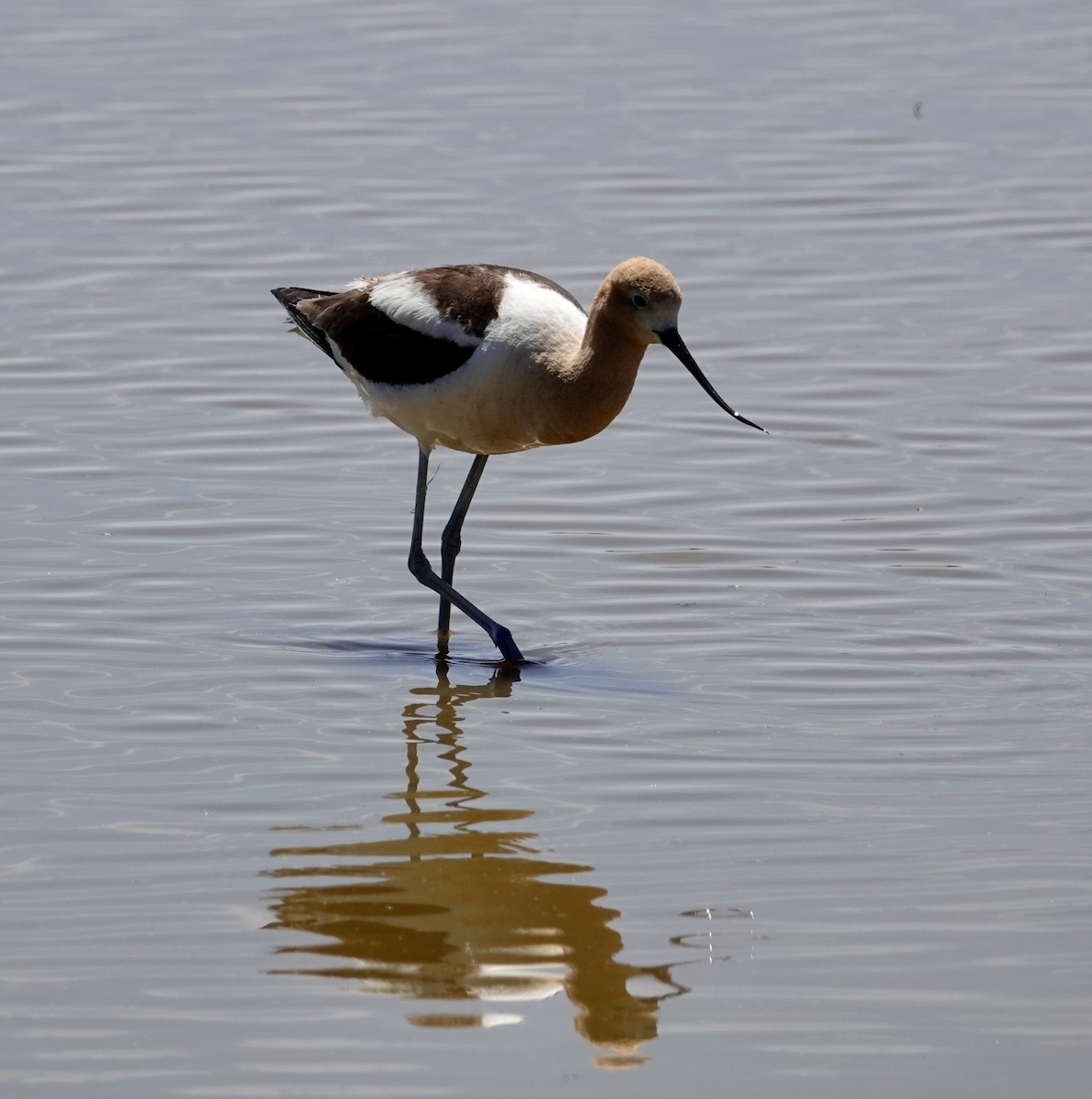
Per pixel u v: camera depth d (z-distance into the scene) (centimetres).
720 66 2408
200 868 893
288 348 1681
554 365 1147
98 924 840
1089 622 1188
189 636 1178
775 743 1035
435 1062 736
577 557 1307
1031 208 1977
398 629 1209
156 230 1920
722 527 1345
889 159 2106
